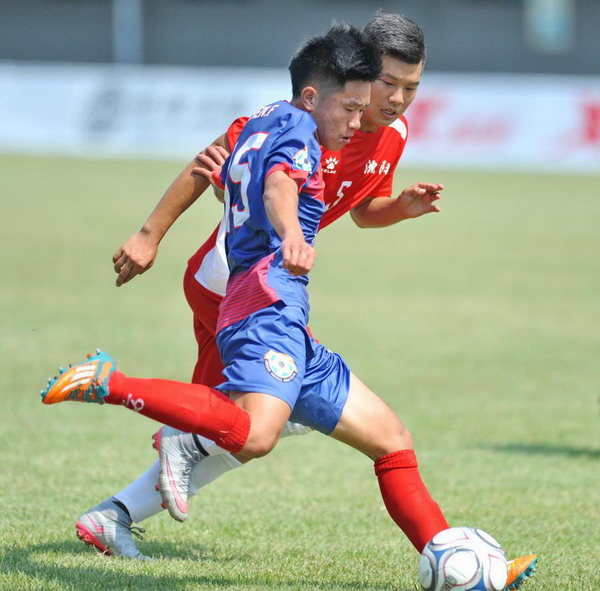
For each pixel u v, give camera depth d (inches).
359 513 758.5
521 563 544.1
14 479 816.9
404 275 2276.1
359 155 642.2
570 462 951.0
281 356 506.3
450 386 1298.0
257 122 546.3
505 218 3321.9
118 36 5629.9
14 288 1907.0
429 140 4493.1
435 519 548.7
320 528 711.1
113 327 1588.3
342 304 1910.7
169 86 4571.9
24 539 643.5
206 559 615.2
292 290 524.1
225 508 766.5
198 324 626.5
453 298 1999.3
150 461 900.0
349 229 3211.1
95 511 603.2
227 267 578.6
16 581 536.4
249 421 488.7
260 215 529.7
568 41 5753.0
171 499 530.9
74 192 3467.0
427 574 522.9
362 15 5895.7
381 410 554.6
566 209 3516.2
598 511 776.9
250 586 538.0
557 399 1242.0
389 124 617.6
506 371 1393.9
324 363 546.9
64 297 1839.3
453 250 2691.9
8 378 1238.9
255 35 5959.6
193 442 529.7
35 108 4692.4
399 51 590.6
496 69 5826.8
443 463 936.3
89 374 468.8
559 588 565.0
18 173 3924.7
